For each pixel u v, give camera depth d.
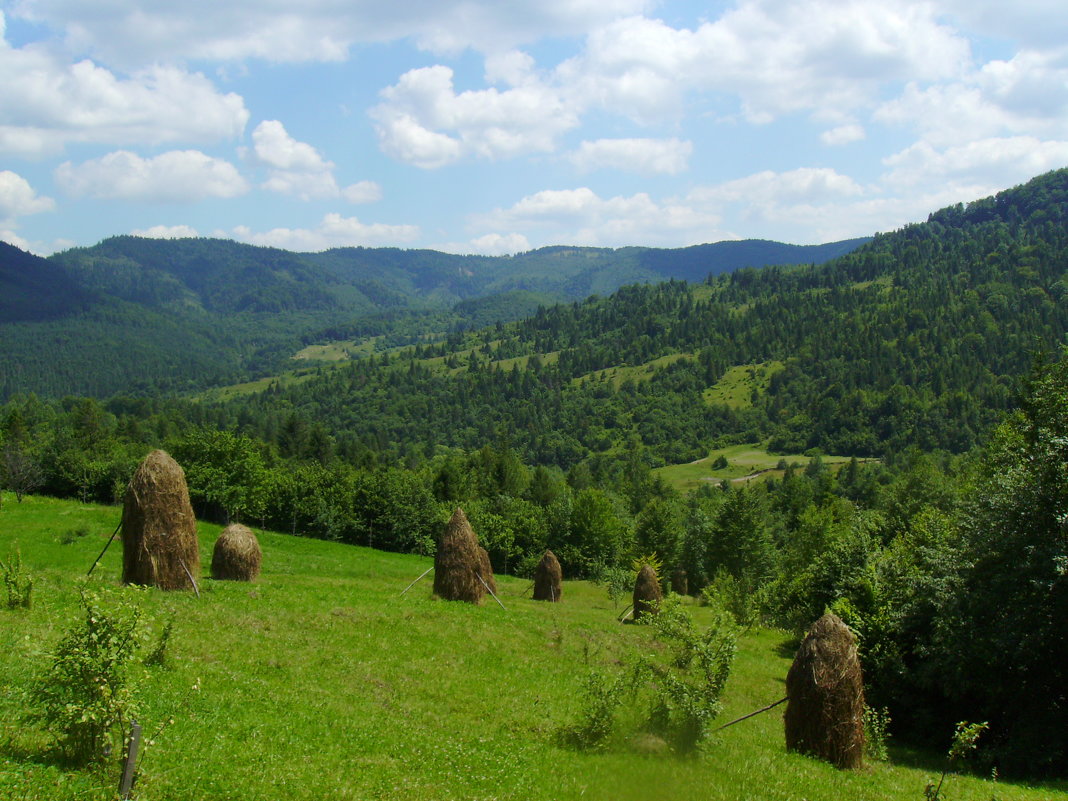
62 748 10.30
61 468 84.69
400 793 11.46
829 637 17.80
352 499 87.94
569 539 88.25
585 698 16.86
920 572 28.94
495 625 26.34
